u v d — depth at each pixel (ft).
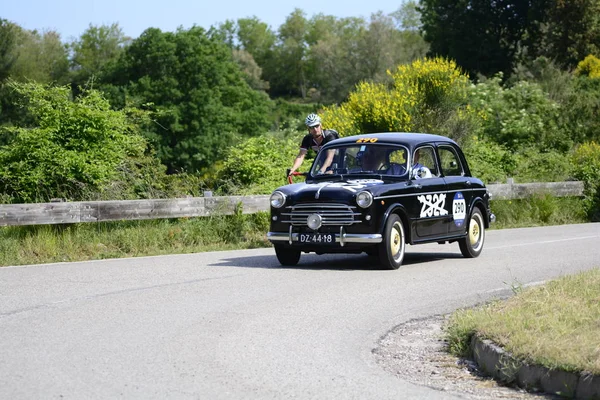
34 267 55.72
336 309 40.14
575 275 43.21
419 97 121.70
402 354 31.89
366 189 53.31
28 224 63.00
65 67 428.15
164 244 69.05
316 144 62.54
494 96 156.66
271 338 33.53
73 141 78.59
